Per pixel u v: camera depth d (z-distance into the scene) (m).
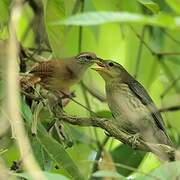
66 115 10.91
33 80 11.14
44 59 12.50
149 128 12.98
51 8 11.45
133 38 14.06
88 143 12.77
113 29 13.95
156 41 14.12
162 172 7.96
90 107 13.04
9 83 6.02
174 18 5.55
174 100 13.48
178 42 13.68
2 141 10.19
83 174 10.87
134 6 12.77
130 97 13.21
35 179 5.92
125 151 12.39
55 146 10.12
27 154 6.43
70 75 12.10
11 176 7.54
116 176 7.35
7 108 8.61
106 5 12.88
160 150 10.55
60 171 10.55
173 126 13.61
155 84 14.22
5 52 9.86
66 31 12.29
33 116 10.28
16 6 6.32
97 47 13.93
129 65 14.31
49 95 11.57
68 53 13.34
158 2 12.26
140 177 7.99
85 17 5.65
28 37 14.08
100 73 13.51
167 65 14.28
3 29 11.87
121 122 13.11
